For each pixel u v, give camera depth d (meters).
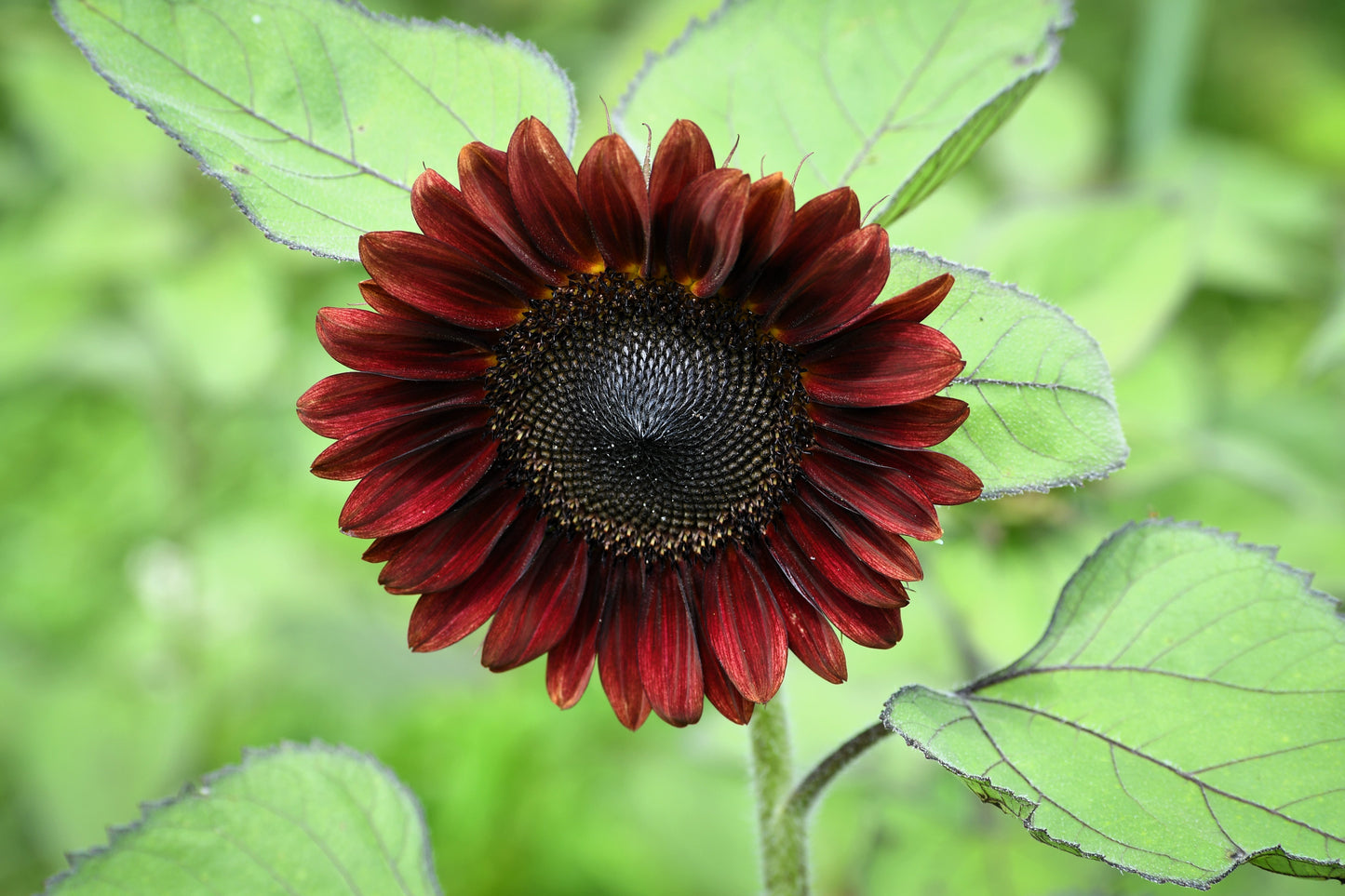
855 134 0.53
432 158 0.51
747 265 0.48
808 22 0.53
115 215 0.83
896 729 0.48
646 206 0.47
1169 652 0.50
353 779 0.55
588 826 0.79
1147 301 0.67
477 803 0.78
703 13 0.72
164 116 0.49
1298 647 0.49
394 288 0.48
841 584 0.49
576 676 0.51
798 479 0.50
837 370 0.49
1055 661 0.50
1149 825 0.48
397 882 0.55
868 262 0.47
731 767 0.74
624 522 0.51
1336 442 0.76
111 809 0.82
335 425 0.49
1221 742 0.49
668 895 0.77
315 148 0.51
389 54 0.51
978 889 0.67
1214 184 0.81
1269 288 0.83
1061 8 0.52
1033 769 0.48
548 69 0.51
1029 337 0.49
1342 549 0.69
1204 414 0.75
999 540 0.63
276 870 0.55
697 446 0.50
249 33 0.50
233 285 0.80
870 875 0.68
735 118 0.53
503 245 0.49
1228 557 0.50
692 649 0.50
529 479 0.51
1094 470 0.49
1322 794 0.48
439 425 0.50
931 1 0.53
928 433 0.48
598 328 0.50
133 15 0.50
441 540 0.50
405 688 0.83
